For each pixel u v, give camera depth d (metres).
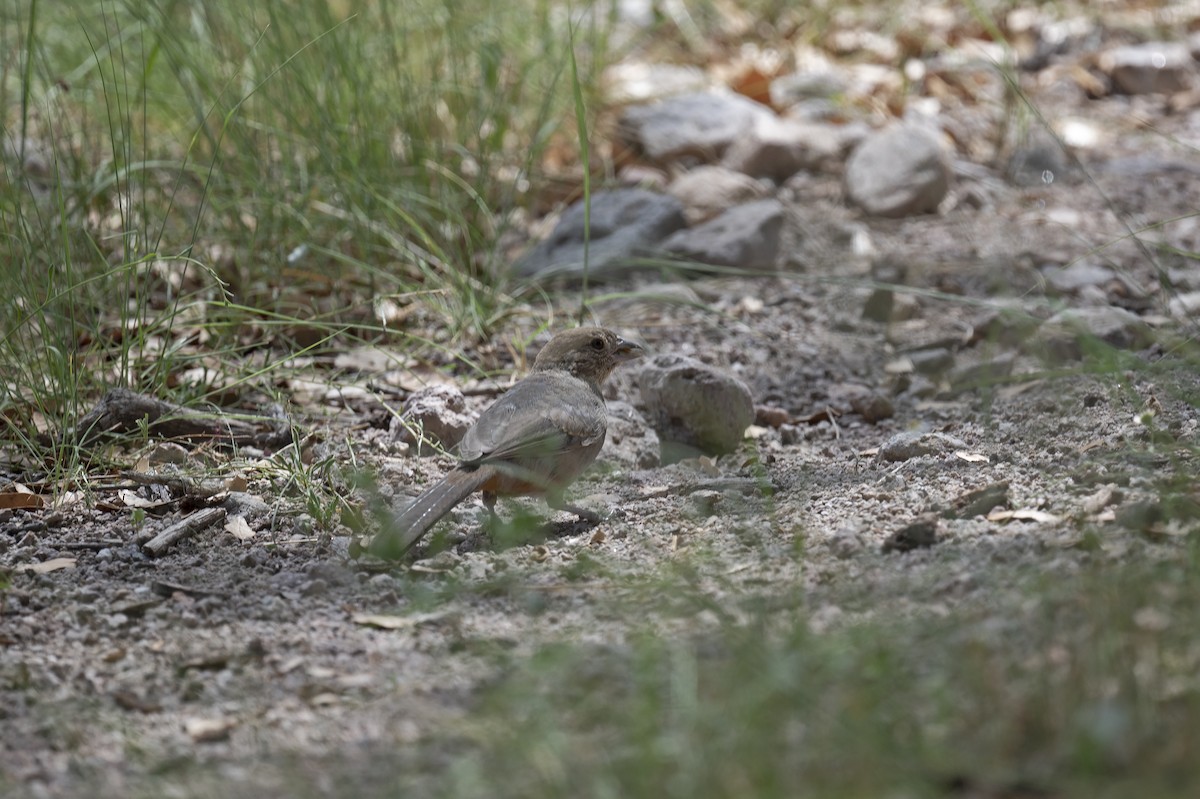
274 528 9.82
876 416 12.12
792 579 8.25
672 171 18.22
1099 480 9.39
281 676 7.52
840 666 6.55
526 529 9.55
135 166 14.19
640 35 21.47
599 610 8.09
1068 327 12.66
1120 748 5.93
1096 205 17.16
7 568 9.04
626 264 14.96
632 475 10.97
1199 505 8.57
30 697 7.35
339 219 14.86
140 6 15.01
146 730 7.02
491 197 16.78
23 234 12.52
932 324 14.02
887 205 16.95
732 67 22.00
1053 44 23.06
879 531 8.99
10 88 16.80
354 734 6.83
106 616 8.28
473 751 6.51
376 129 15.78
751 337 14.02
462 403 11.83
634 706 6.49
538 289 14.75
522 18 19.42
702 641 7.31
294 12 16.22
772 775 5.85
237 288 14.08
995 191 17.77
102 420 11.34
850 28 23.89
